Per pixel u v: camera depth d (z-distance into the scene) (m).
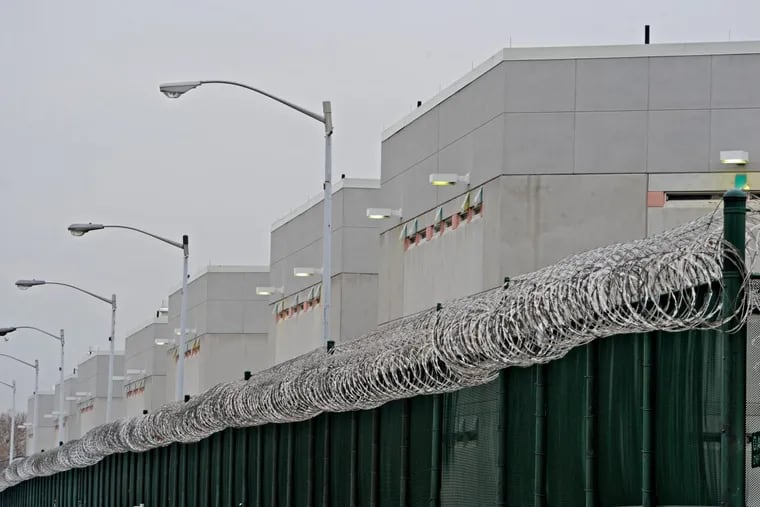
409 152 66.69
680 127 54.41
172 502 59.41
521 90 56.00
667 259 17.83
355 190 86.44
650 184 54.56
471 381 24.89
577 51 55.53
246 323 119.12
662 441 19.88
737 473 17.39
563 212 55.31
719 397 18.77
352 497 34.09
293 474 39.88
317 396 31.88
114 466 77.12
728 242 17.20
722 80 54.09
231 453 47.66
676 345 19.66
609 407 21.59
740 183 18.66
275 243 100.19
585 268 19.27
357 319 85.75
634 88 54.81
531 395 24.42
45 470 104.25
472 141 59.09
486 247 57.19
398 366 26.70
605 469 21.66
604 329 19.20
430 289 64.00
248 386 40.16
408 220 66.75
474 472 26.70
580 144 55.28
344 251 86.06
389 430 31.92
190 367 125.31
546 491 23.52
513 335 21.42
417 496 30.02
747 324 18.06
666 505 19.72
